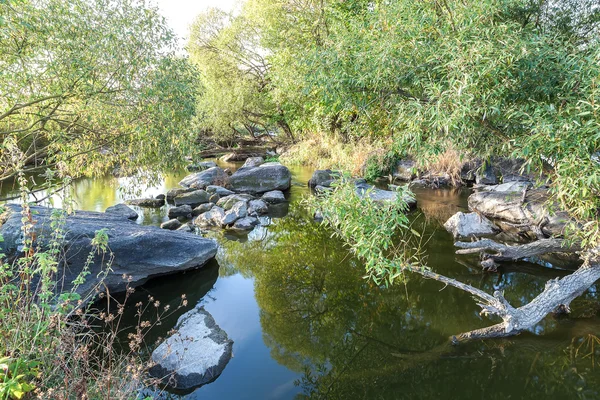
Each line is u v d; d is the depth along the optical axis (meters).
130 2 6.01
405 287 5.87
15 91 5.57
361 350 4.39
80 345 3.29
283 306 5.48
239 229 9.02
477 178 11.98
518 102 4.34
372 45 5.39
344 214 3.87
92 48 5.55
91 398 2.73
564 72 3.97
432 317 4.98
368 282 6.16
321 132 16.97
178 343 4.20
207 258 6.54
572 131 3.39
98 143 6.69
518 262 6.48
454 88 3.81
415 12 5.08
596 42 4.12
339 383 3.85
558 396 3.50
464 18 4.42
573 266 6.20
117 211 9.42
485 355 4.12
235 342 4.57
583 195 3.55
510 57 3.86
